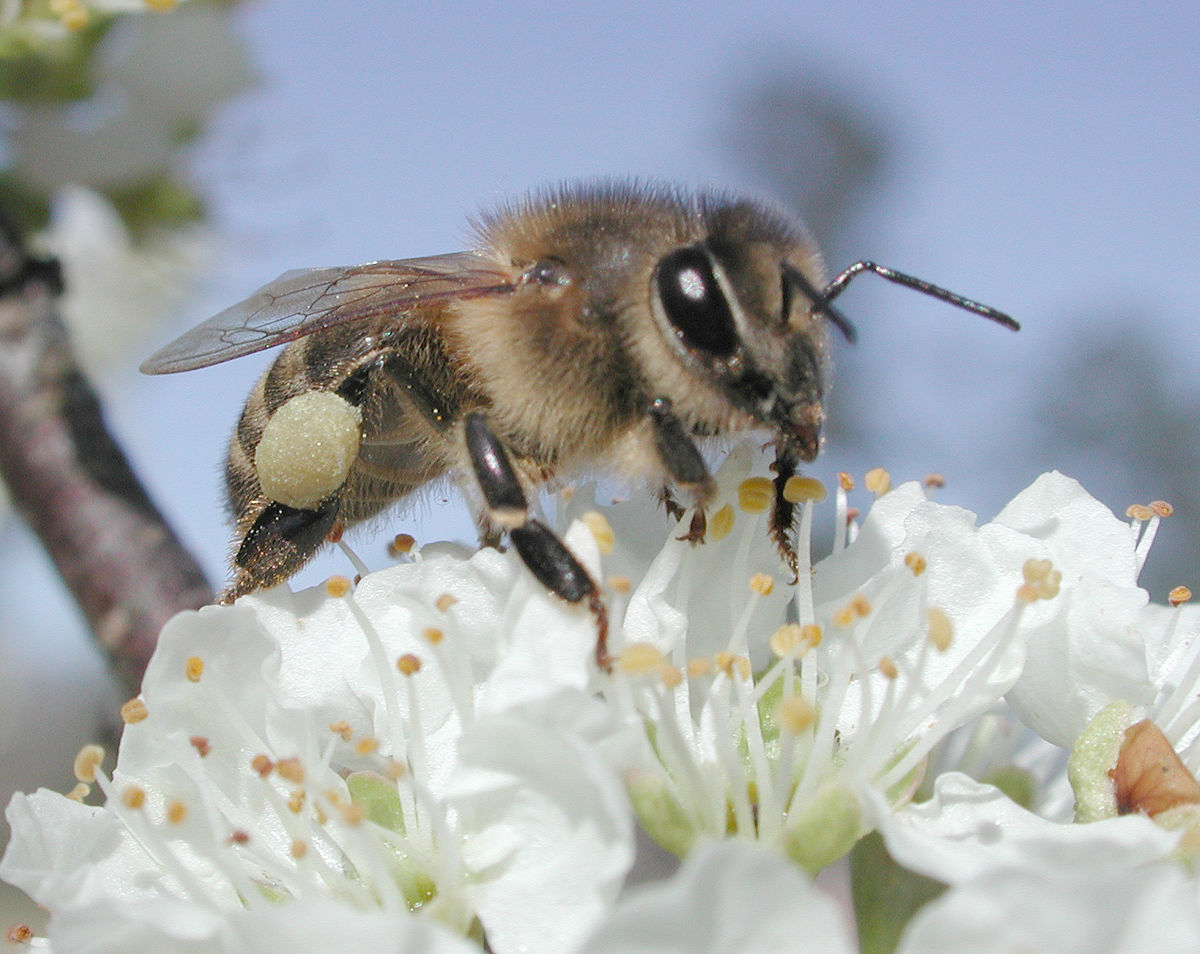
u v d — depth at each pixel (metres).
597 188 0.08
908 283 0.08
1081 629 0.08
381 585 0.08
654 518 0.08
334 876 0.08
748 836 0.08
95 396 0.09
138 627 0.09
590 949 0.07
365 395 0.09
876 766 0.08
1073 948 0.07
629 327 0.08
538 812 0.08
